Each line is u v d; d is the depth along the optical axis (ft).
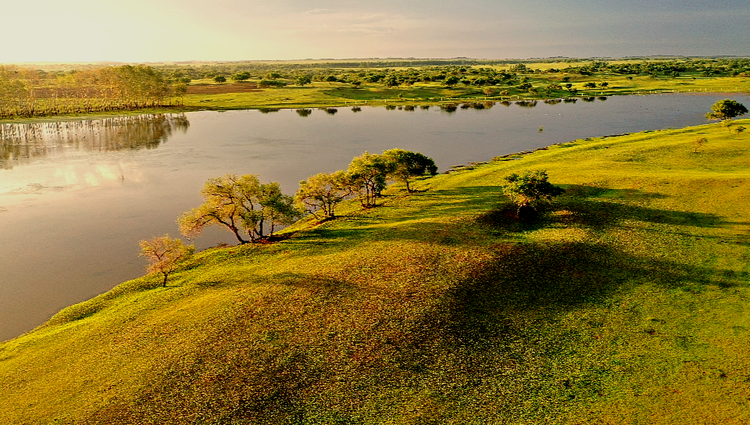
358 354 130.11
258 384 119.65
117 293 186.29
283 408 112.27
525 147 464.24
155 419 109.50
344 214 268.41
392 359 128.16
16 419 110.83
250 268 194.08
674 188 256.93
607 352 130.62
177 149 483.51
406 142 507.71
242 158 442.09
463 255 185.68
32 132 559.79
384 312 148.46
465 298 156.25
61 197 322.96
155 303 168.66
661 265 178.40
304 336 138.10
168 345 137.08
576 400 113.19
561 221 221.25
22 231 261.85
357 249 200.95
